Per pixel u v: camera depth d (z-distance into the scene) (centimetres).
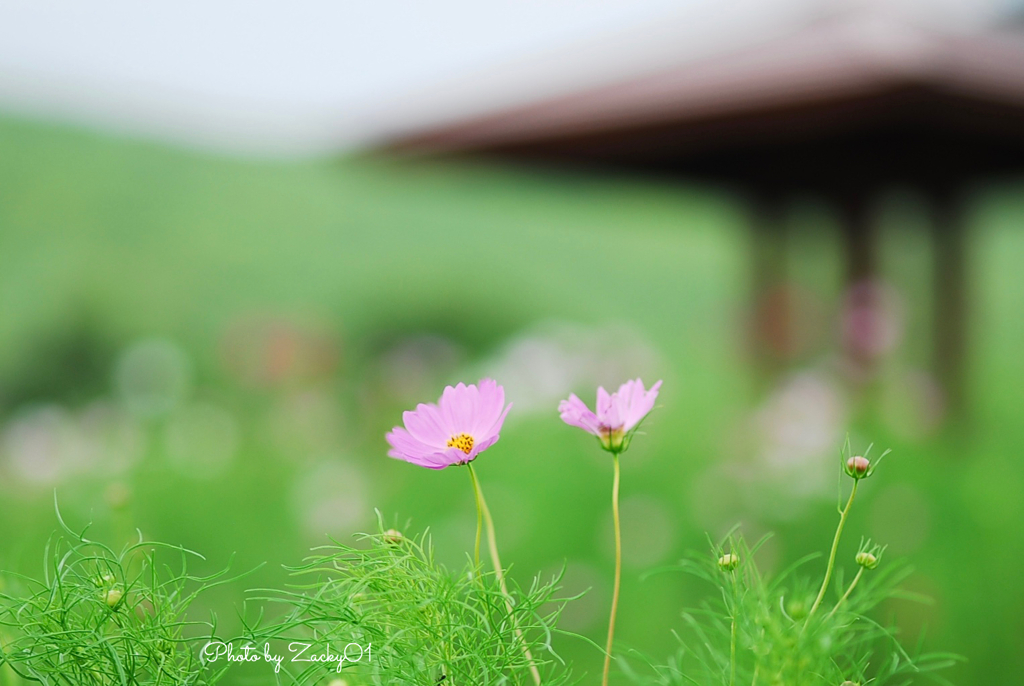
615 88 277
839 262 393
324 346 626
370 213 1401
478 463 383
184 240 1259
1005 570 239
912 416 365
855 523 283
